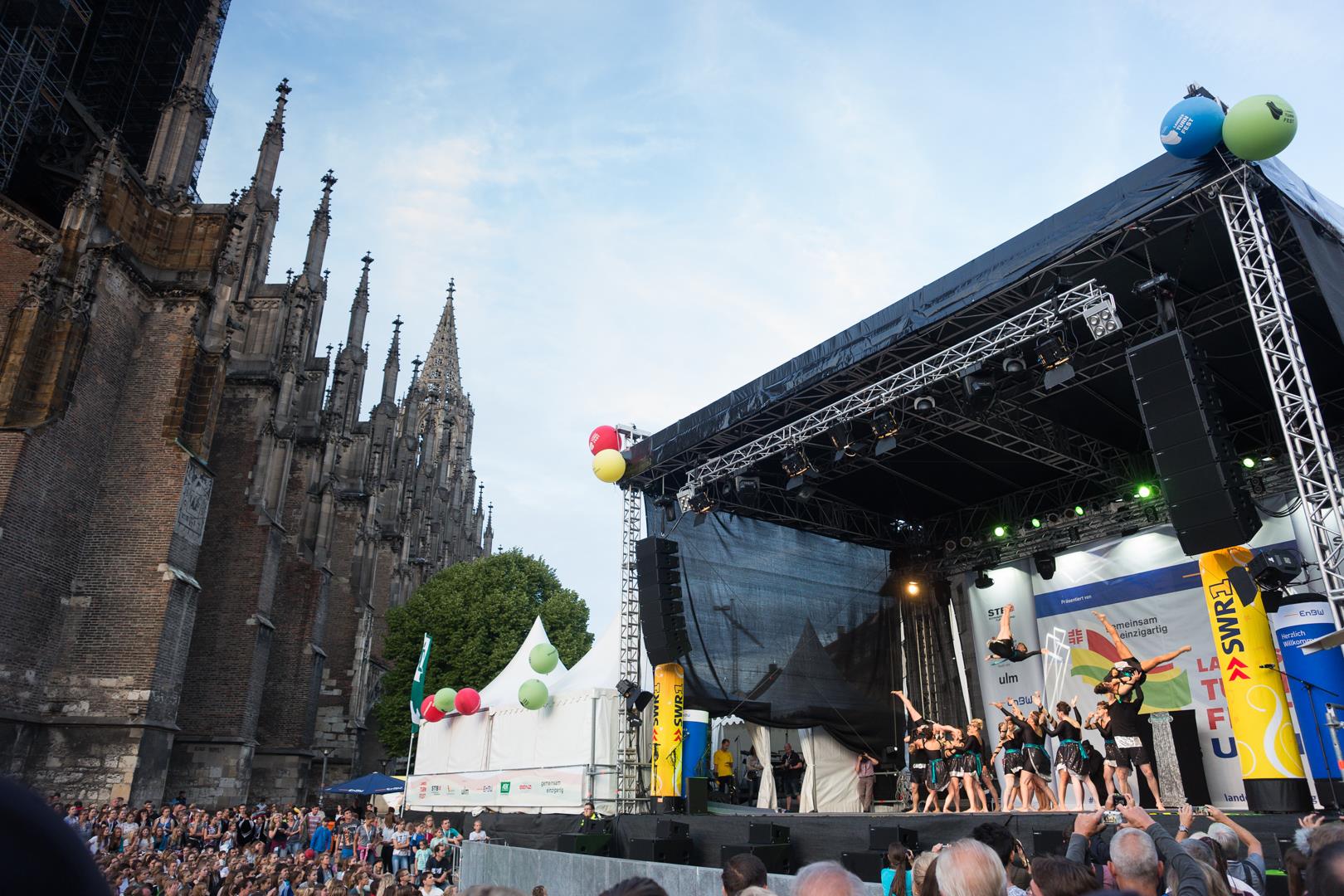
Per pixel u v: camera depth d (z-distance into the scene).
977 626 25.22
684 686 22.31
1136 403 20.59
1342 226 14.82
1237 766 19.80
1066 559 23.78
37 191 39.75
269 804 33.59
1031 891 4.09
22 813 0.99
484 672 52.19
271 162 45.03
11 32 37.03
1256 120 12.45
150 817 24.81
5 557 25.83
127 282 31.38
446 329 114.44
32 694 26.55
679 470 23.70
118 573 28.70
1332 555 11.96
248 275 41.03
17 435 26.59
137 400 30.92
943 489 25.23
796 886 3.64
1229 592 13.59
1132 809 5.32
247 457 37.72
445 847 21.52
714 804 23.97
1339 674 18.09
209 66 37.28
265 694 41.06
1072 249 15.09
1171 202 13.87
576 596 61.44
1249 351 18.38
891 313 17.97
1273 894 10.04
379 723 53.34
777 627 24.69
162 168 34.31
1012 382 17.22
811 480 20.70
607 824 20.97
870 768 22.56
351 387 58.94
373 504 55.84
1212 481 12.96
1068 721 16.38
